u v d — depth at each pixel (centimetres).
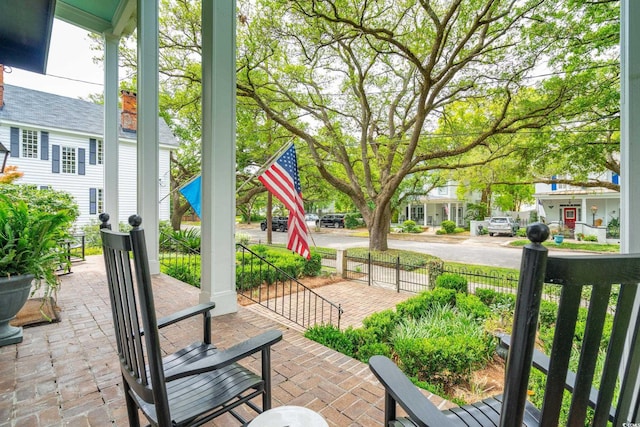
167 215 1432
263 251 867
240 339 271
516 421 61
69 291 410
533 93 830
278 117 1000
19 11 314
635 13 156
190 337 274
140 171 503
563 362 62
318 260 858
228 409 125
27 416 167
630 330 137
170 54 917
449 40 838
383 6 818
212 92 336
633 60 157
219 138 340
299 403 183
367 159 1196
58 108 1283
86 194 1288
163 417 99
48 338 266
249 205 2588
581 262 57
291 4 741
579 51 718
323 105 1098
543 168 988
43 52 399
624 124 162
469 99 934
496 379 312
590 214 1722
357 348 341
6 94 1168
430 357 303
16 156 1143
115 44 631
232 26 351
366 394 194
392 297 675
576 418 66
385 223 1244
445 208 2580
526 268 58
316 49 850
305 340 279
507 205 2156
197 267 632
